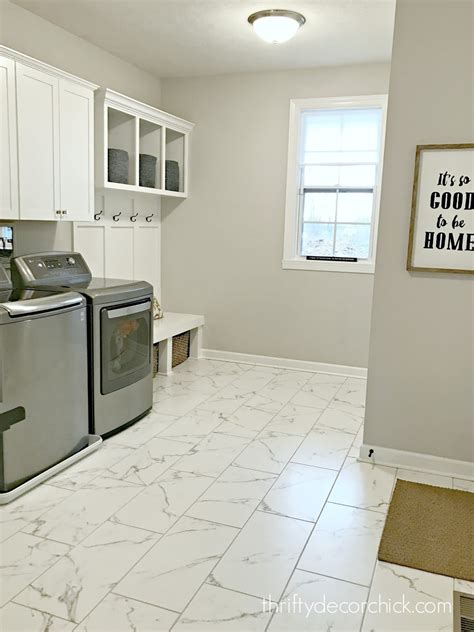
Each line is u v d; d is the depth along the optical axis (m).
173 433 3.52
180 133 5.10
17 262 3.40
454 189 2.85
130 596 1.99
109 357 3.33
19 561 2.17
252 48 4.25
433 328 3.01
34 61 3.22
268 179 4.98
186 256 5.39
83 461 3.08
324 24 3.73
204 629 1.84
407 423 3.12
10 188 3.17
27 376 2.73
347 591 2.05
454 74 2.79
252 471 3.01
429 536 2.43
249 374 4.93
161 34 3.99
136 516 2.52
